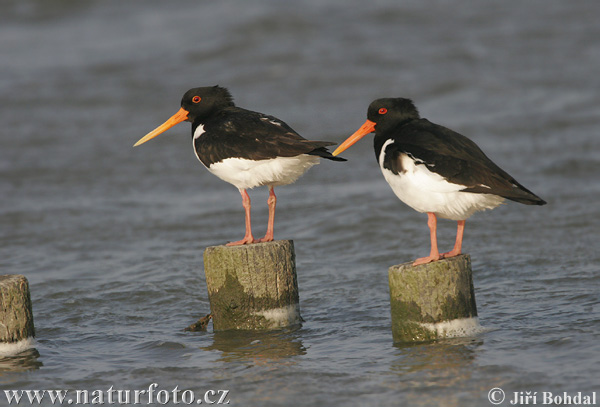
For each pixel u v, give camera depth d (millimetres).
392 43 32312
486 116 24016
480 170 8797
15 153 22703
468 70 28875
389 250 14430
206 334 10703
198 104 11406
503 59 30109
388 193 18000
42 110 26844
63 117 26078
